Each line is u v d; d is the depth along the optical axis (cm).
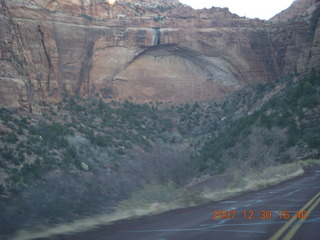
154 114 9306
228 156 4228
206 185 2266
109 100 9581
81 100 8669
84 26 9531
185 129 8412
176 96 10375
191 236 943
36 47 8150
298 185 2397
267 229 1012
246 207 1463
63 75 8769
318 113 5794
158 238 927
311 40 9338
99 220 1221
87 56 9538
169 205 1552
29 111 6278
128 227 1104
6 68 6322
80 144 4016
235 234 955
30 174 2203
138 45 10331
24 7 8119
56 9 9194
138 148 3750
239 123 6950
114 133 5666
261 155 5012
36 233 1012
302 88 6675
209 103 10031
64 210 1221
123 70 10156
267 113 6550
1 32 6888
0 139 3859
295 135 5522
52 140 4338
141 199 1566
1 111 5425
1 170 2378
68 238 960
